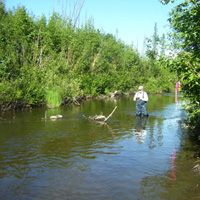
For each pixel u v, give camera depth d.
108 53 34.72
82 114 11.62
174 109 14.55
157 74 39.88
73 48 21.20
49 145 6.24
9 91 11.80
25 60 15.09
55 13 26.64
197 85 5.09
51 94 14.38
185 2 5.17
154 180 4.29
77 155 5.51
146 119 10.72
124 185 4.08
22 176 4.34
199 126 8.18
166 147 6.29
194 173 4.62
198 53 4.95
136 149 6.07
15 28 17.95
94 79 22.98
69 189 3.89
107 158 5.36
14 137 6.94
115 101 19.56
